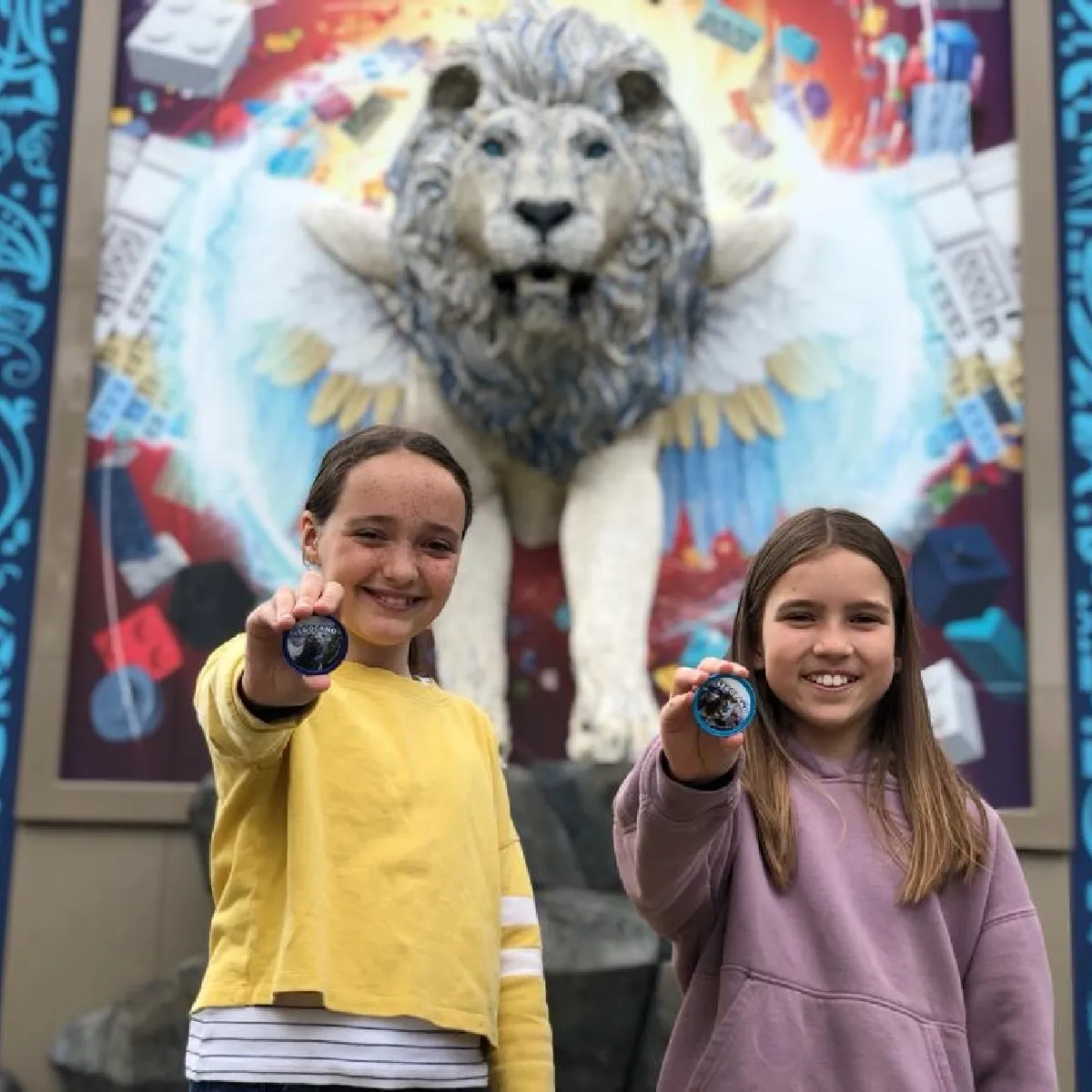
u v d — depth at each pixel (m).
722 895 1.64
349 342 4.11
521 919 1.66
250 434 4.07
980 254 4.13
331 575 1.61
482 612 3.85
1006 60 4.25
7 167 4.18
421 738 1.60
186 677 3.93
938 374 4.08
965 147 4.19
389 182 4.18
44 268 4.13
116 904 3.76
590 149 3.62
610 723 3.69
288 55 4.27
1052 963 3.70
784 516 4.02
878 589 1.71
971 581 3.97
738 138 4.23
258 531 4.03
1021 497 4.01
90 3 4.25
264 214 4.18
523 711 3.91
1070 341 4.08
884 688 1.71
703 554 4.00
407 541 1.61
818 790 1.69
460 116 3.77
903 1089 1.48
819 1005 1.54
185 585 3.98
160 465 4.04
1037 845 3.75
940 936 1.59
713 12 4.29
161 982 3.49
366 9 4.29
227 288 4.14
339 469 1.64
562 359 3.76
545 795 3.51
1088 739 3.86
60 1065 3.40
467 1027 1.48
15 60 4.23
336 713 1.55
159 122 4.22
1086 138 4.21
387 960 1.45
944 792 1.69
